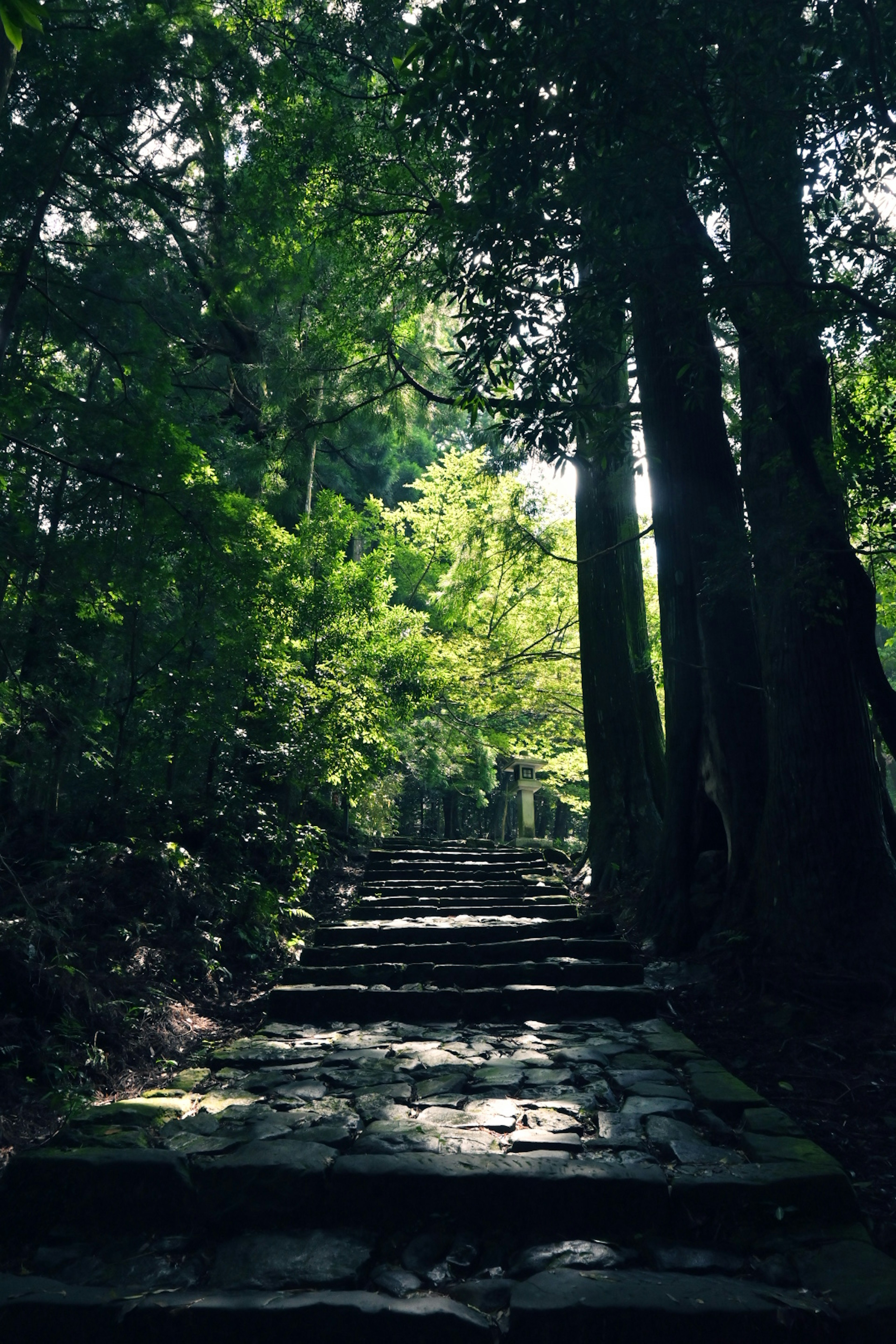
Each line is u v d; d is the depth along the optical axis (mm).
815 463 4711
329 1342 2287
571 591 15422
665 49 3947
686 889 7270
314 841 9234
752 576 6387
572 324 4855
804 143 4418
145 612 7945
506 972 6320
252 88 8164
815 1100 4125
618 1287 2379
